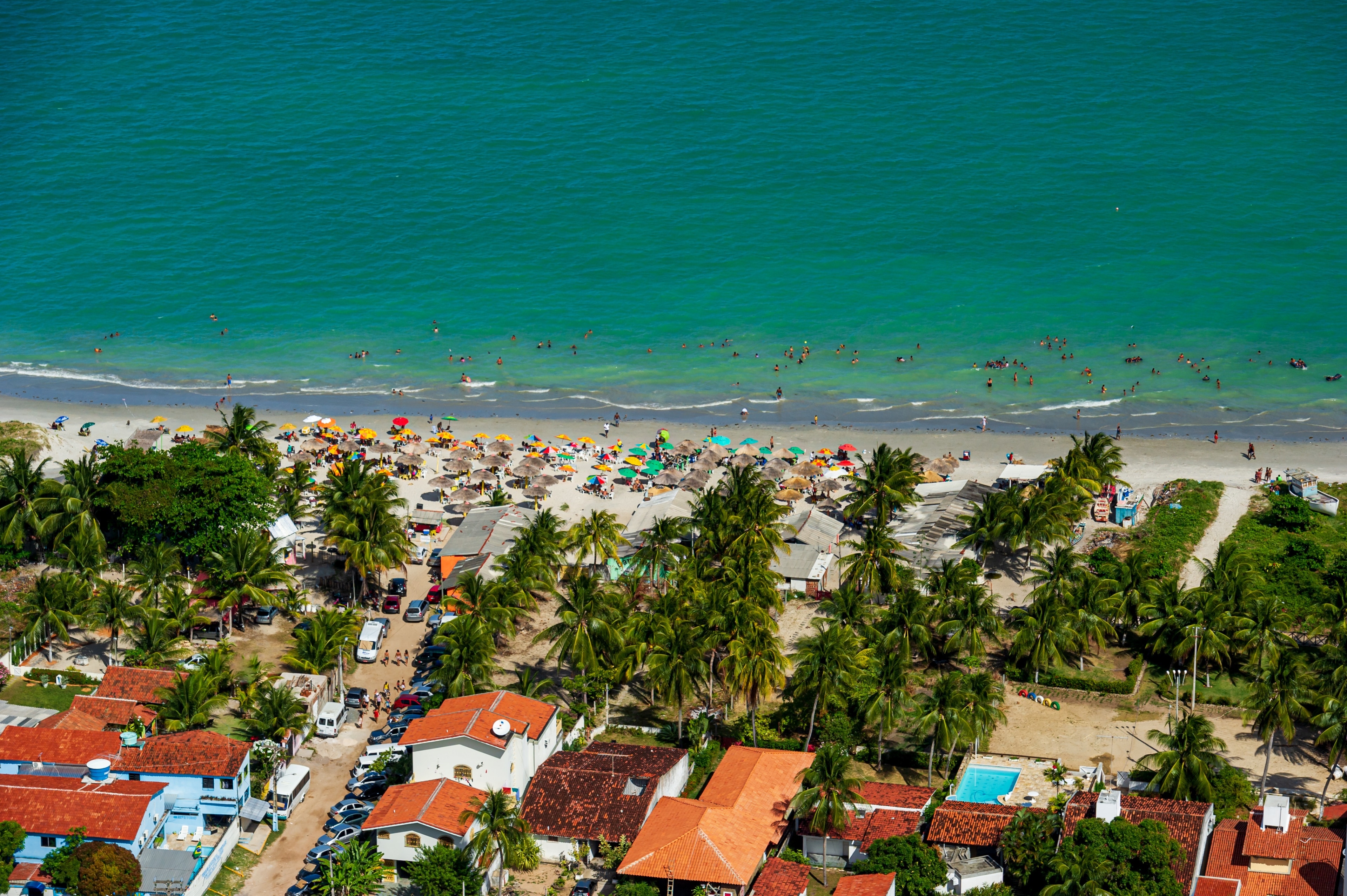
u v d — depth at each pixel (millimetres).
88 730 113312
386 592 153750
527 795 109438
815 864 106812
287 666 136125
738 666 119938
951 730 113938
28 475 151000
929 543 157625
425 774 111562
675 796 113500
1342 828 105562
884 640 128125
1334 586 148875
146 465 151750
